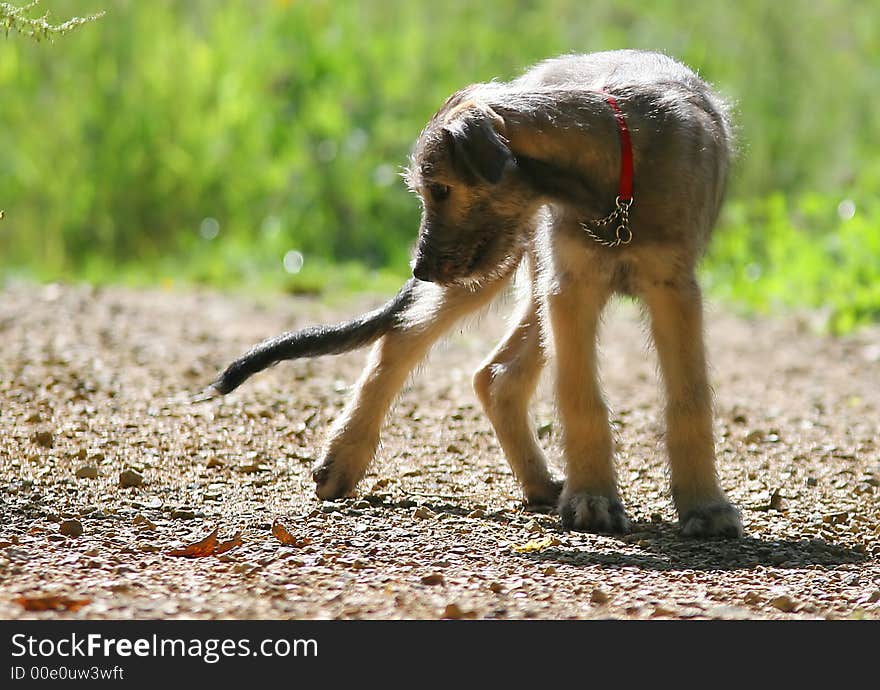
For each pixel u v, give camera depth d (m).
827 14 25.75
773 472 11.29
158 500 9.59
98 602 7.21
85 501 9.47
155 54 24.53
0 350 14.88
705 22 25.55
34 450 10.73
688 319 9.45
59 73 24.20
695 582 8.19
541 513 10.05
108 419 11.93
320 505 9.75
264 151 24.36
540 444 11.71
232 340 16.50
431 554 8.55
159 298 19.80
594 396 9.70
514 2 26.28
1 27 9.91
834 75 25.11
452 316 10.35
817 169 24.14
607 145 8.98
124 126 24.12
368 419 10.23
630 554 8.86
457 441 11.98
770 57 25.09
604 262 9.41
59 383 13.27
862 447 12.23
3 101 24.27
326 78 24.50
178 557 8.24
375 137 24.08
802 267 20.36
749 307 20.22
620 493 10.56
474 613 7.30
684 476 9.59
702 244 9.59
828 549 9.11
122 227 24.25
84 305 18.50
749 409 13.83
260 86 24.55
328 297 20.42
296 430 11.93
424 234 8.95
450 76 24.64
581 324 9.61
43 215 24.31
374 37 25.25
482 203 8.88
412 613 7.27
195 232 24.38
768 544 9.24
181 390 13.38
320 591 7.61
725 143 10.23
